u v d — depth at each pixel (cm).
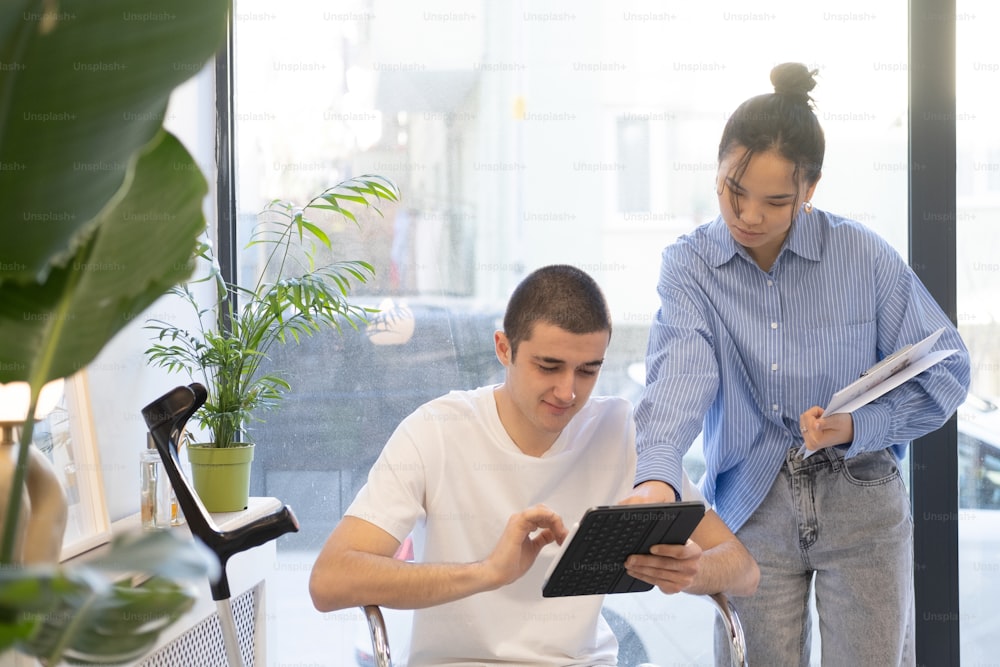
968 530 277
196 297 272
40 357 91
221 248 282
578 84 278
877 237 209
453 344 284
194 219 93
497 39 278
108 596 81
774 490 210
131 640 83
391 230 283
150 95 88
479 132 280
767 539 210
